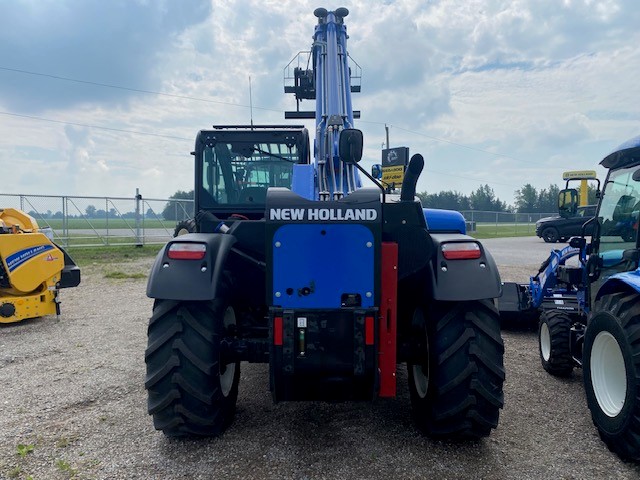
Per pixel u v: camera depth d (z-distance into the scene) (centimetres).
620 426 304
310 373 302
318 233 295
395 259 299
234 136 506
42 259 679
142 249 1806
